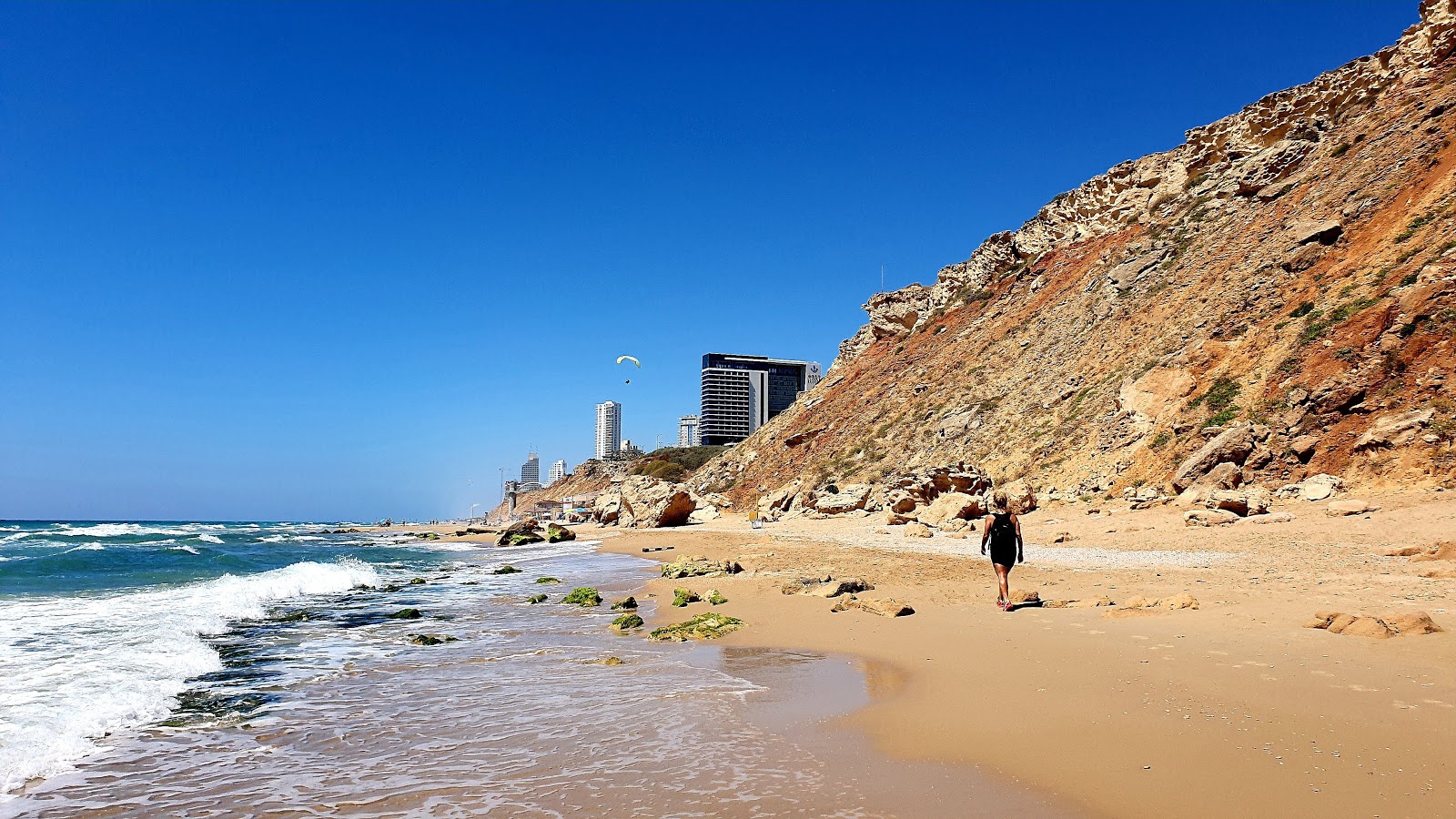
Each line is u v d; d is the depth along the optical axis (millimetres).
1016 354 53031
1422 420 22312
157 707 7641
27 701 7805
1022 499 30500
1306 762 4793
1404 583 10789
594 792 5051
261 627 12977
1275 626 8594
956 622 10570
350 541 54062
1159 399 33750
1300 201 39844
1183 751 5145
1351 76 46438
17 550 34188
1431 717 5379
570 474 185875
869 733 6059
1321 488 22375
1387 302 26453
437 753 6043
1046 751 5379
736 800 4793
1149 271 47531
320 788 5332
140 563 27484
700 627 11391
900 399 60250
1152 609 10398
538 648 10734
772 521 44719
